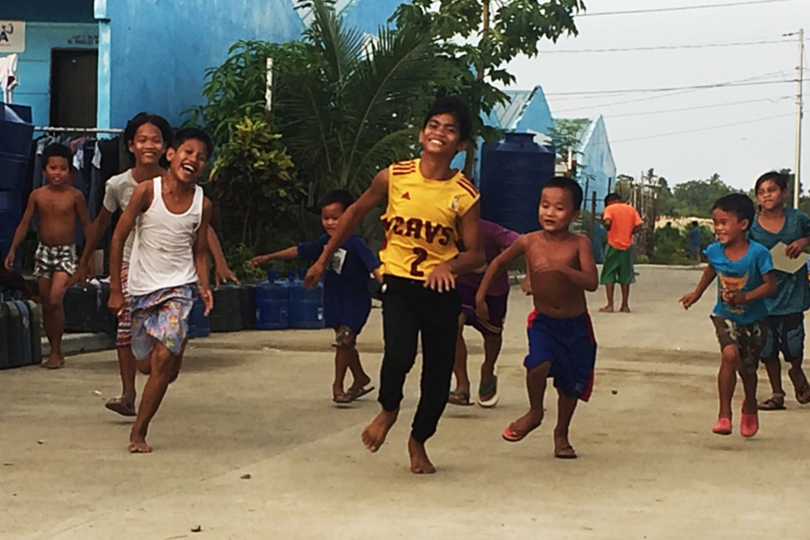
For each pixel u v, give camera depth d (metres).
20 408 8.14
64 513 5.18
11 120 11.57
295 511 5.28
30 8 18.52
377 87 17.20
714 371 10.80
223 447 6.83
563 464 6.50
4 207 11.70
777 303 8.59
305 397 8.90
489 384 8.52
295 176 16.84
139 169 7.69
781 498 5.72
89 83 18.67
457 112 5.89
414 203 5.91
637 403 8.84
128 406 7.57
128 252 7.54
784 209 8.78
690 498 5.69
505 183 14.09
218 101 18.00
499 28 19.78
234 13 19.72
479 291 6.88
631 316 16.94
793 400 9.23
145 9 17.36
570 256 6.56
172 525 4.99
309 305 14.28
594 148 43.47
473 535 4.91
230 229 17.19
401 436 7.28
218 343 12.66
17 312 10.38
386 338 5.96
